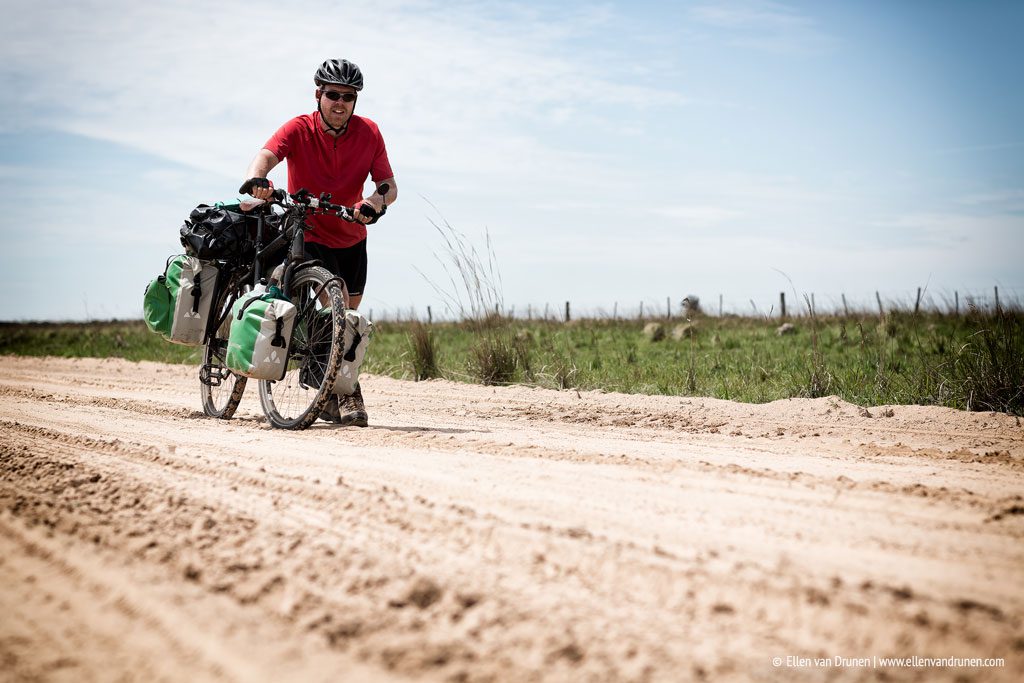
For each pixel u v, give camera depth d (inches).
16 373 531.2
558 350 488.1
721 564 111.3
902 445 228.5
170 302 285.3
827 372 384.8
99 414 293.6
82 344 910.4
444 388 417.1
